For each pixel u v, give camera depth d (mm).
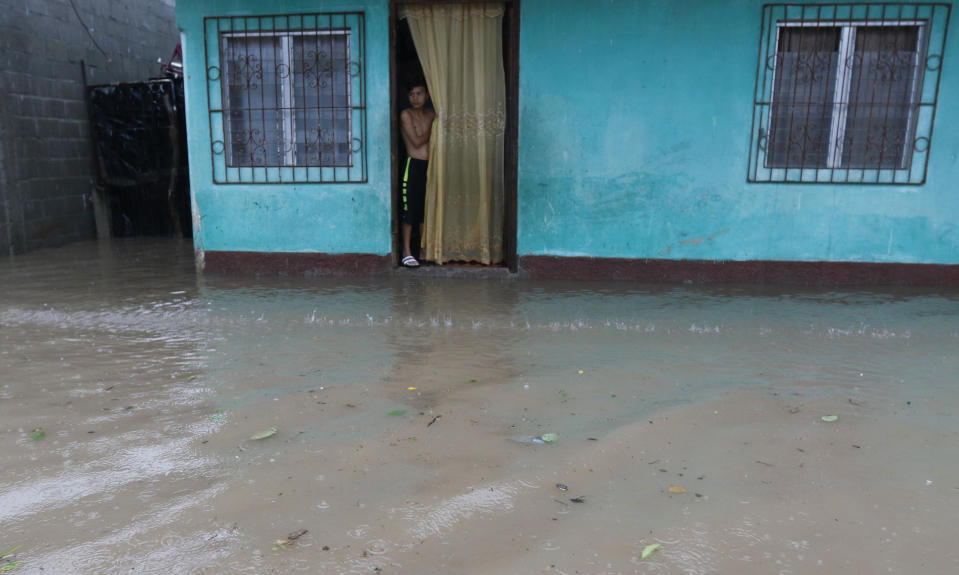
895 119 5895
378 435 2768
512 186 6305
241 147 6461
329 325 4598
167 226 9562
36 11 8312
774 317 4871
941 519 2156
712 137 6055
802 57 5867
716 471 2477
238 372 3588
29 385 3381
